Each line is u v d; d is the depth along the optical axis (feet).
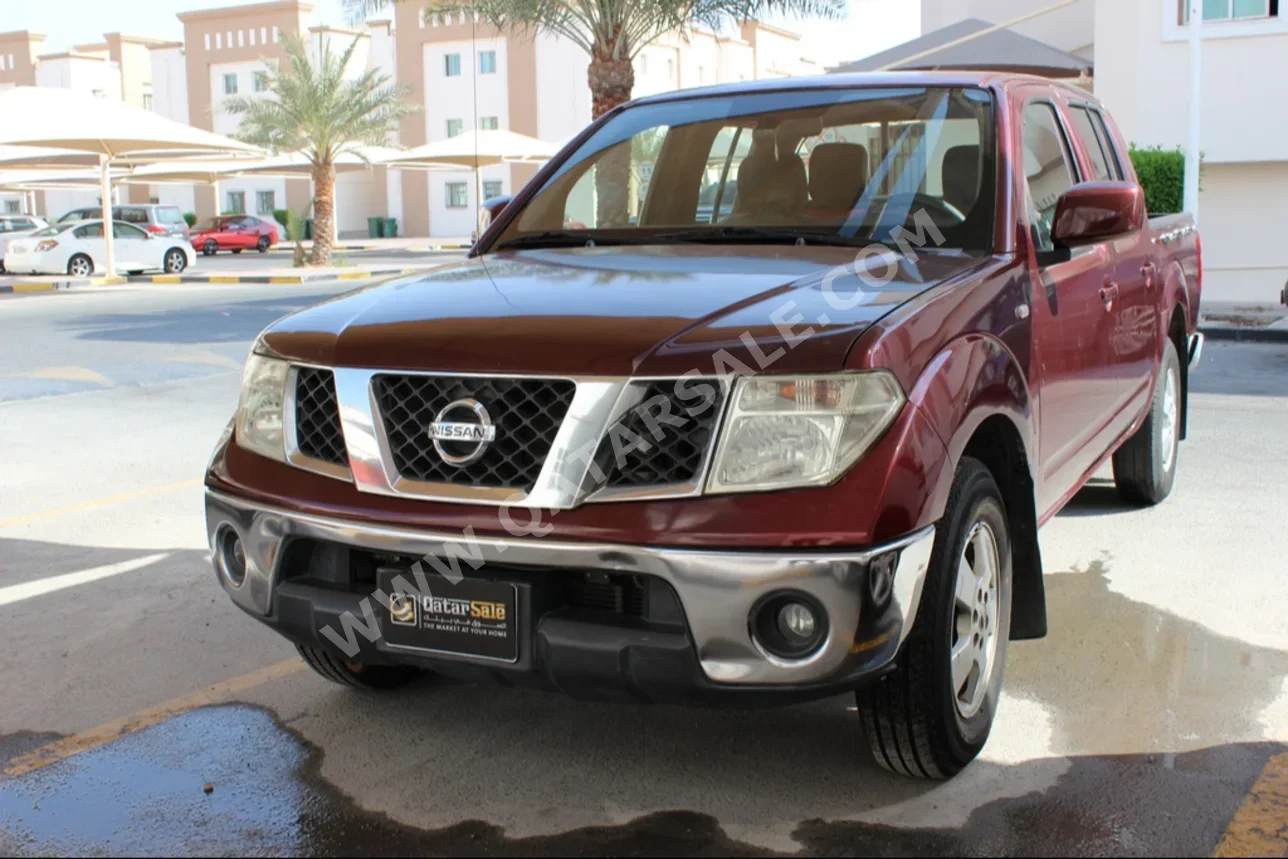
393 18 183.83
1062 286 12.38
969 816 9.64
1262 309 49.75
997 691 10.71
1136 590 15.20
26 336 47.85
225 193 202.39
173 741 11.44
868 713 9.62
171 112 203.62
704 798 10.09
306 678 12.98
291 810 10.06
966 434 9.50
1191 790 10.00
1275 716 11.46
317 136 105.19
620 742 11.21
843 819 9.66
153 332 49.21
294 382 10.28
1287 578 15.55
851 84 13.66
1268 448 23.56
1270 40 51.13
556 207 13.88
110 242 88.07
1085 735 11.10
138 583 16.47
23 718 12.05
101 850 9.45
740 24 52.08
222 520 10.47
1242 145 52.24
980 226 11.67
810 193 12.59
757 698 8.70
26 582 16.55
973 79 13.21
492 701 12.26
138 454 25.16
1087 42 68.44
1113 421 15.06
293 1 185.78
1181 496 19.88
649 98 15.06
